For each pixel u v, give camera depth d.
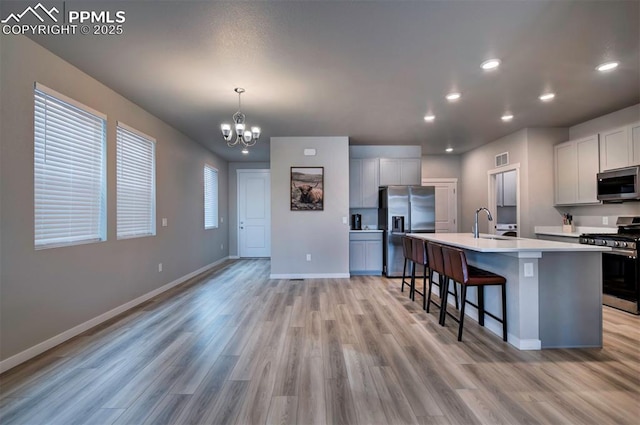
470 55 2.81
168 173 4.88
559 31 2.45
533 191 5.16
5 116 2.31
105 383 2.15
